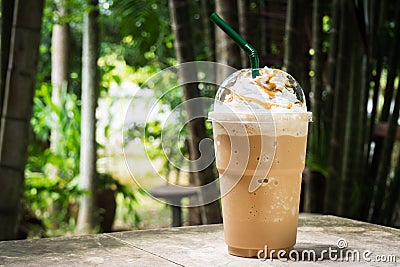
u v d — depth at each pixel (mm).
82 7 2561
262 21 2039
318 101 1909
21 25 1411
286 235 864
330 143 1838
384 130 2084
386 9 2027
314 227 1042
